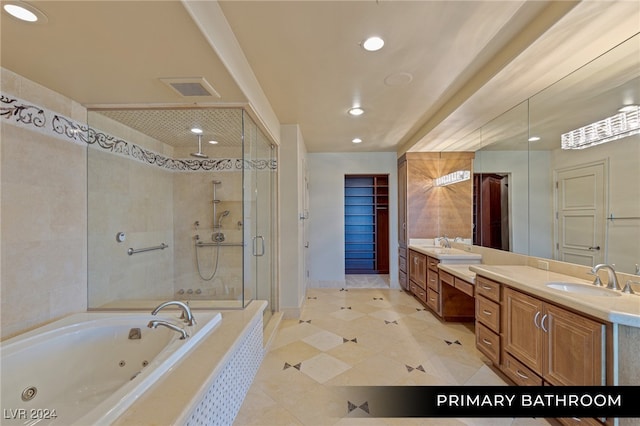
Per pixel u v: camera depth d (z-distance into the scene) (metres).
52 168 1.78
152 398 1.08
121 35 1.21
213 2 1.33
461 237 3.83
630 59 1.69
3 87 1.48
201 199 3.35
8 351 1.39
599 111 1.87
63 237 1.86
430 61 1.98
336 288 4.91
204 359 1.37
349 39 1.71
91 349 1.72
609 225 1.81
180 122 2.46
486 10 1.47
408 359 2.37
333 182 5.01
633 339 1.20
